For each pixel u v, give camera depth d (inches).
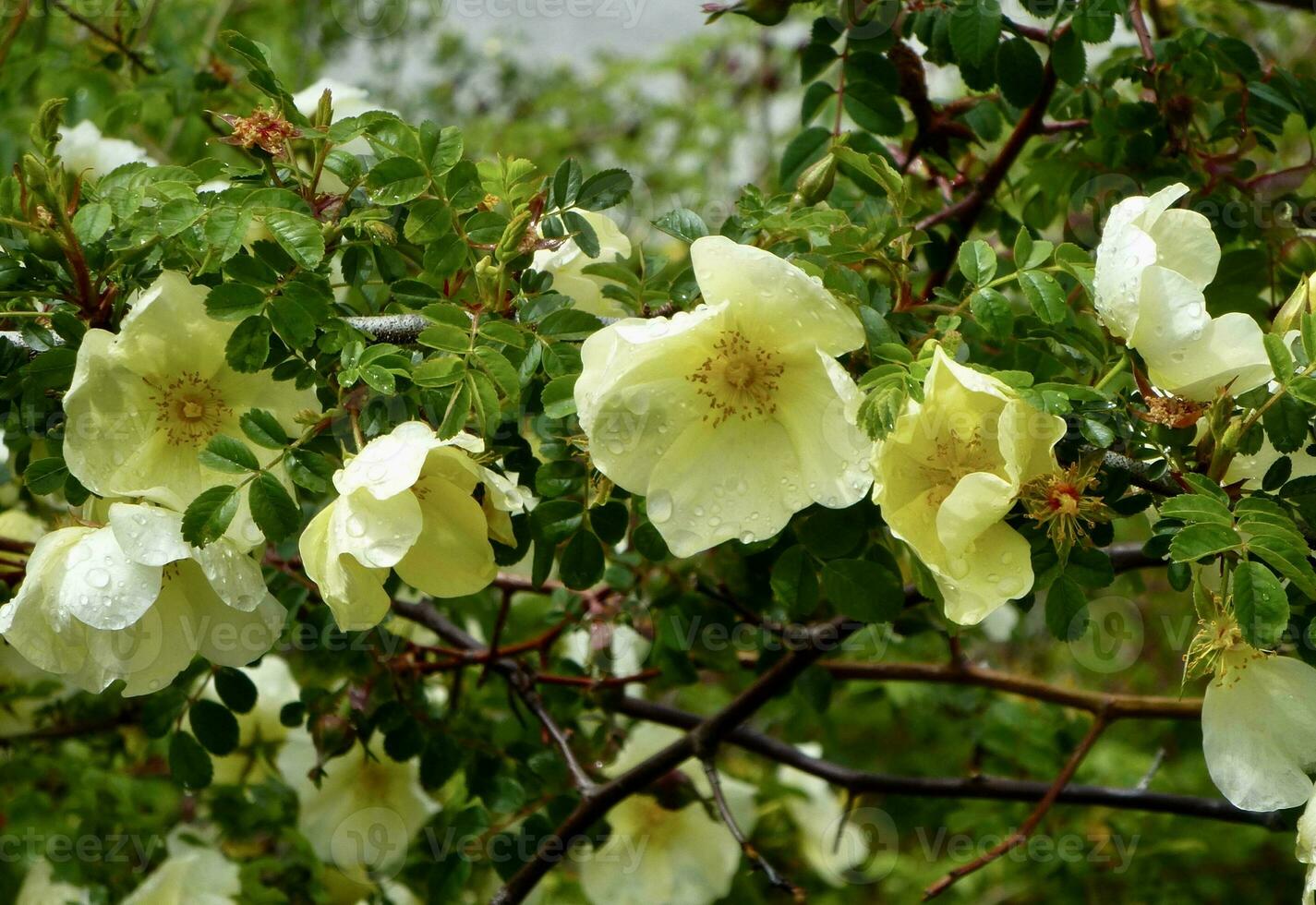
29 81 36.5
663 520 23.8
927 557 23.1
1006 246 30.4
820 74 29.3
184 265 24.8
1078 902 36.6
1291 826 29.4
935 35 28.6
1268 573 22.9
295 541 29.0
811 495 23.8
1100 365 24.9
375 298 26.0
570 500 25.2
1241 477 24.3
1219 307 29.0
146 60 35.1
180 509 23.7
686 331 23.5
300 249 24.1
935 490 23.5
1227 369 23.5
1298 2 32.5
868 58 28.8
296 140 25.3
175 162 36.2
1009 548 23.4
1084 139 30.0
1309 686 23.7
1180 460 23.9
